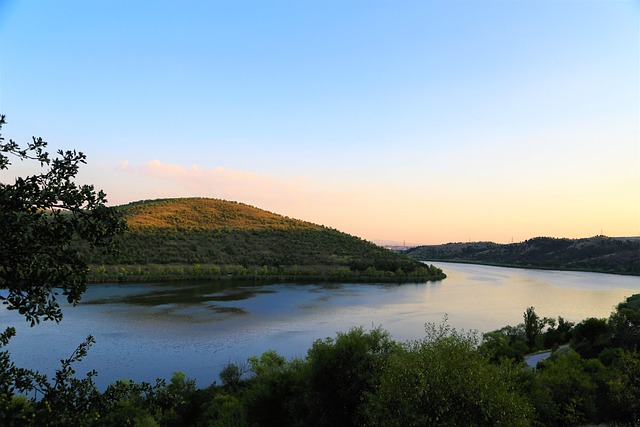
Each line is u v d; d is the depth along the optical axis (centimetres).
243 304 7912
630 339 4422
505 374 1756
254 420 2516
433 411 1459
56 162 518
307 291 10106
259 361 4069
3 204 471
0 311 6247
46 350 4622
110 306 7250
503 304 9150
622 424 2400
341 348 2312
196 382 3981
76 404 594
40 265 503
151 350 4872
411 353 1789
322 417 2233
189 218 17538
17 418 499
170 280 11044
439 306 8612
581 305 9231
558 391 2716
